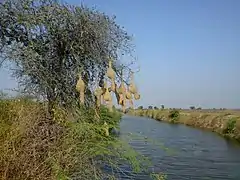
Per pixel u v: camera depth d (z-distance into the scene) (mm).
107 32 7930
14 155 5562
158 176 8383
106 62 7777
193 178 18203
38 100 7273
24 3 7605
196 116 62594
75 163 6039
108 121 7777
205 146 31578
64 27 7840
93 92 7867
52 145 5961
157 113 85312
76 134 6270
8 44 7754
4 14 7586
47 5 7727
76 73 7836
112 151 6250
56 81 7832
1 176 5469
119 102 6910
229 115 51125
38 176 5656
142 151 21953
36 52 7676
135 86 7035
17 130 5805
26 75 7594
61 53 8008
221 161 23625
